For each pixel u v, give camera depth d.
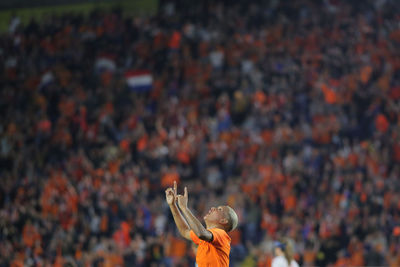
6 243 32.59
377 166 39.50
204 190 37.50
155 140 42.41
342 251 33.09
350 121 44.06
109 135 44.94
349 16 54.91
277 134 41.62
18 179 41.31
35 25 58.31
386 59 51.03
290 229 33.81
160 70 52.06
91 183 38.50
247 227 34.38
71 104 48.38
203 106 45.97
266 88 47.25
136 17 58.03
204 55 51.88
